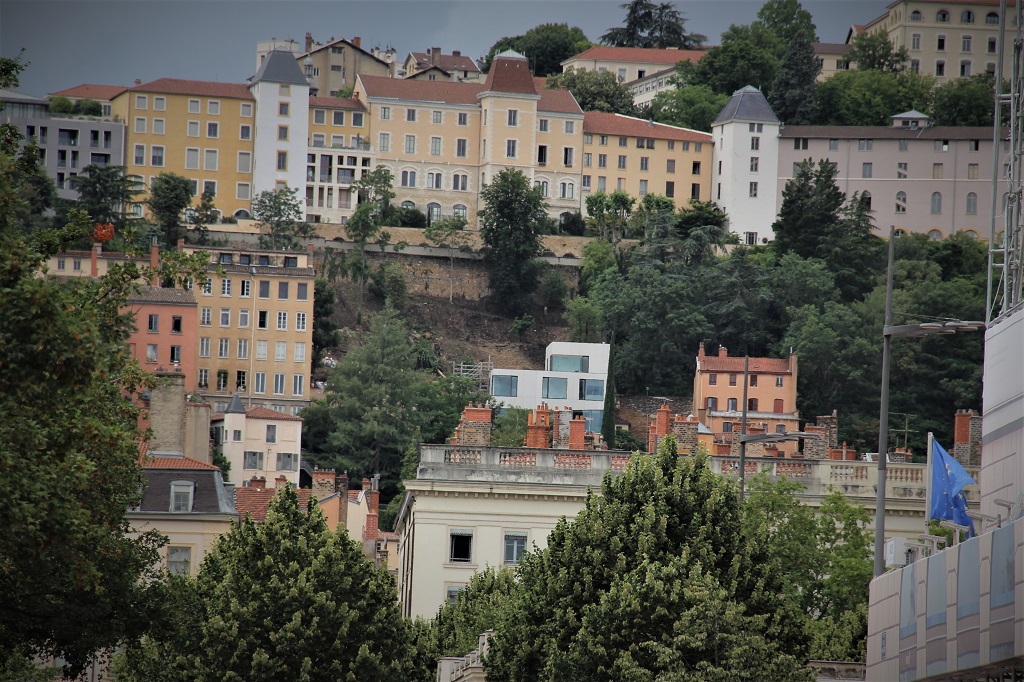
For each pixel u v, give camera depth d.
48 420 178.00
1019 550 164.12
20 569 196.62
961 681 185.38
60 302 177.62
